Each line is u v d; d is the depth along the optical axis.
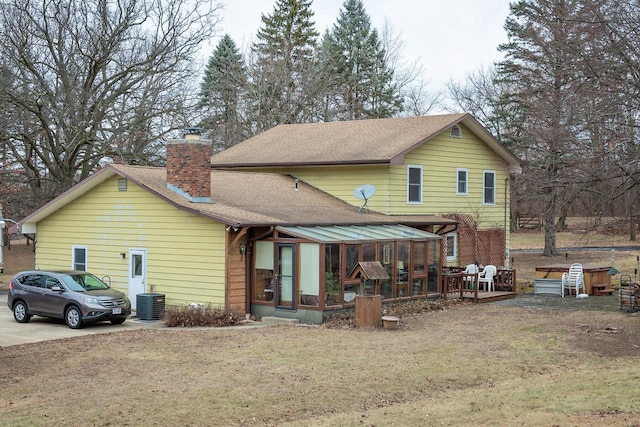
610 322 20.97
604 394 11.83
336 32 69.50
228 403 12.29
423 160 30.73
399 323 21.50
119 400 12.43
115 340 18.52
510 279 29.03
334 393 13.02
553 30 27.03
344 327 20.78
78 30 38.72
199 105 43.75
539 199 32.69
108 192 26.31
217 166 33.31
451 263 31.98
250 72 58.41
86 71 39.50
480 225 33.97
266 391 13.07
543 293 29.20
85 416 11.52
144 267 25.20
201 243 23.73
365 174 29.53
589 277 28.61
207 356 16.28
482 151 34.19
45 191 40.78
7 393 13.06
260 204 26.19
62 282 22.08
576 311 23.64
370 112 65.88
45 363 15.70
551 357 16.22
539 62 37.72
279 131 36.38
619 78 21.42
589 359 15.95
